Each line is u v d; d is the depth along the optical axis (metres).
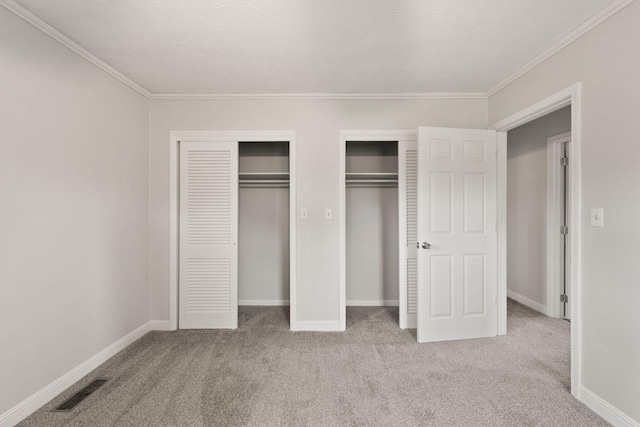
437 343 3.07
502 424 1.92
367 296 4.36
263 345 3.04
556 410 2.05
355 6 1.95
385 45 2.41
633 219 1.81
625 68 1.85
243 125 3.44
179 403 2.13
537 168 3.96
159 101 3.44
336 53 2.54
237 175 3.47
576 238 2.18
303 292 3.45
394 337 3.23
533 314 3.85
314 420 1.96
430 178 3.09
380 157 4.29
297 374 2.50
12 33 1.92
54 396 2.21
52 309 2.20
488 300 3.21
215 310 3.50
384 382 2.38
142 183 3.29
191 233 3.48
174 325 3.46
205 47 2.45
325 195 3.44
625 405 1.85
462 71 2.87
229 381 2.40
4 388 1.88
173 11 2.00
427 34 2.26
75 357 2.40
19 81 1.96
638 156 1.79
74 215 2.40
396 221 4.34
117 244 2.90
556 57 2.40
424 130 3.07
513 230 4.44
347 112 3.44
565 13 2.01
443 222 3.12
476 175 3.18
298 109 3.43
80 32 2.24
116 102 2.88
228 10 1.99
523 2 1.90
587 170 2.11
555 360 2.71
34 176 2.07
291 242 3.44
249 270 4.37
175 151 3.44
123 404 2.12
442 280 3.12
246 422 1.94
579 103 2.17
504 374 2.49
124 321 3.00
